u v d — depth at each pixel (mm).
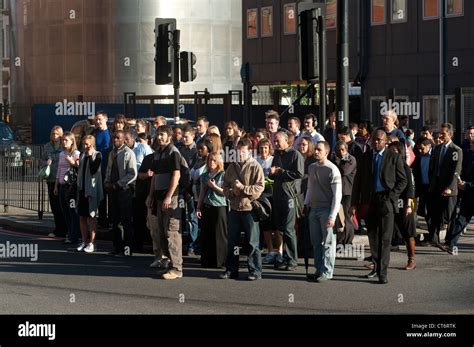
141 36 55312
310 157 16438
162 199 15250
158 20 21141
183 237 18359
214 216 16016
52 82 57375
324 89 18484
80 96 43656
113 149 17500
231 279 14953
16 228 22141
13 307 12406
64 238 20250
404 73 40688
